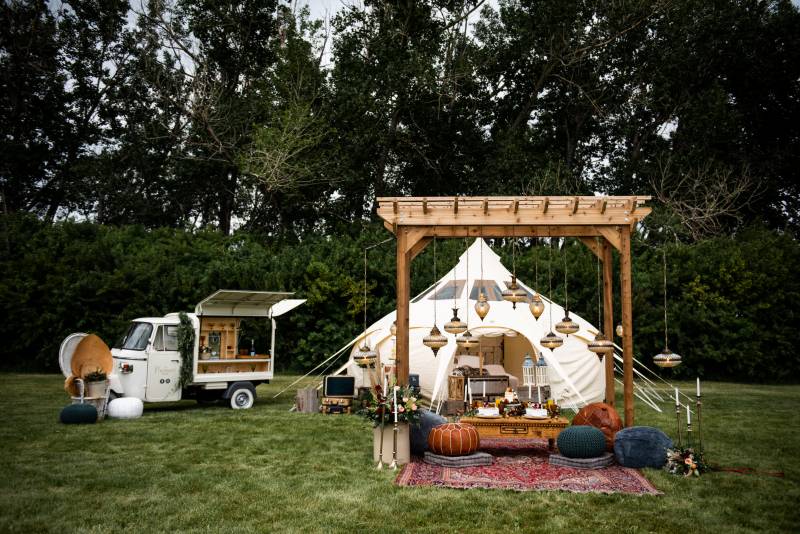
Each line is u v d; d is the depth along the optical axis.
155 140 32.38
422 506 5.82
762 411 12.50
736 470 7.24
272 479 6.77
